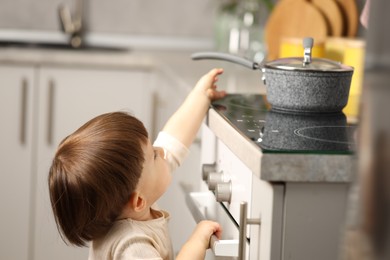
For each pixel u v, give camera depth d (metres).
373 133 0.86
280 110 1.80
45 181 3.49
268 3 3.60
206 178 1.83
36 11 4.16
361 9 2.90
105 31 4.20
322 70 1.71
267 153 1.28
